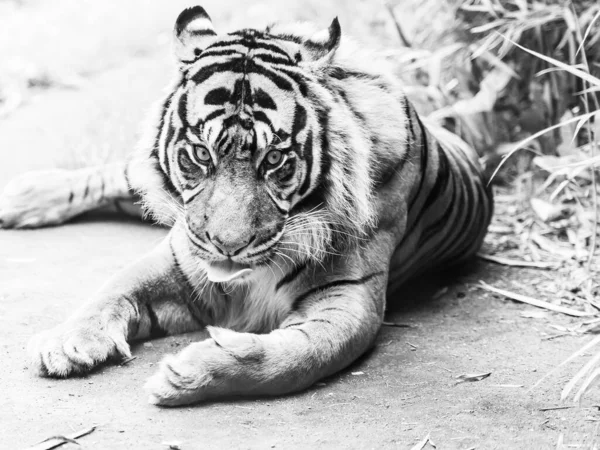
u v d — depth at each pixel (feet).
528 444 18.22
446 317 26.07
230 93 21.31
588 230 32.09
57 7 71.10
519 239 32.55
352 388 20.89
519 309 26.73
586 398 20.49
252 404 19.77
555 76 36.58
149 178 23.13
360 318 21.99
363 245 23.29
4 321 23.53
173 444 17.56
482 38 38.55
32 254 28.91
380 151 23.34
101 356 21.08
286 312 23.26
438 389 20.89
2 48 60.75
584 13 35.40
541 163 33.63
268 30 23.06
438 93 38.37
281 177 21.36
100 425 18.35
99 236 31.12
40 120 45.91
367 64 23.91
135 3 68.90
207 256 21.16
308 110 21.67
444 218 27.37
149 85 50.83
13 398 19.48
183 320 23.99
